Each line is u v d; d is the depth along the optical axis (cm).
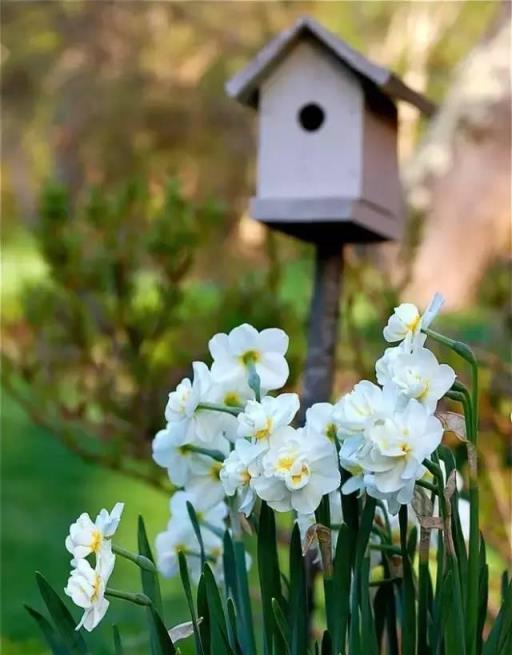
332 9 775
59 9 925
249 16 862
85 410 264
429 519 118
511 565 228
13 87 1015
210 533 159
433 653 129
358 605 127
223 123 927
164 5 886
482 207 670
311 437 122
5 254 850
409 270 292
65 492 505
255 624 252
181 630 127
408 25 662
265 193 225
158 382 260
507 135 630
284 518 335
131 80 916
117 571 392
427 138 645
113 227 263
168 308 260
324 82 221
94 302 263
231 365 142
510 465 263
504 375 274
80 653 127
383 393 119
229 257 585
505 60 613
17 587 376
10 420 660
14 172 1041
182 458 146
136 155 921
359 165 218
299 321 287
